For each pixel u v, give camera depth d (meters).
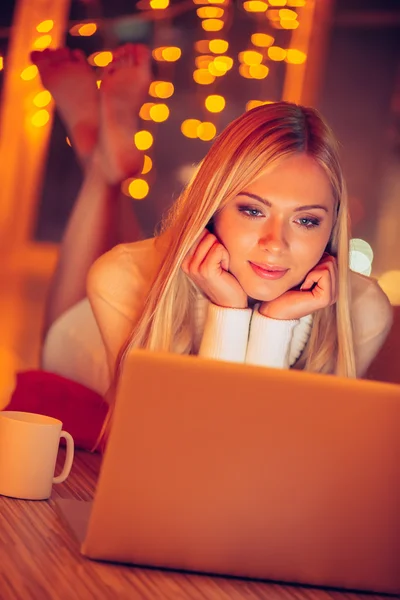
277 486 0.99
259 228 1.58
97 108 2.40
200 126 6.07
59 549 1.01
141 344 1.64
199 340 1.73
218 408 0.97
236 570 1.00
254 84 6.48
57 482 1.27
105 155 2.40
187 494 0.98
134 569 0.99
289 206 1.55
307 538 1.00
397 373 1.94
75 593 0.89
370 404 0.98
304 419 0.97
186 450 0.97
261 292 1.62
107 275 1.76
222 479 0.98
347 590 1.02
